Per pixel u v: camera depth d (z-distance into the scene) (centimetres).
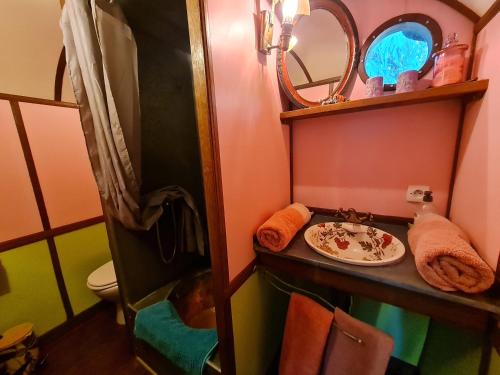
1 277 135
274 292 119
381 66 103
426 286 66
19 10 130
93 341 153
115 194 108
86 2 86
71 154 166
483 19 76
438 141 100
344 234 109
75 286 170
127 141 101
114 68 94
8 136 136
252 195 95
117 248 124
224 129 74
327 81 112
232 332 87
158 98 139
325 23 107
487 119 71
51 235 155
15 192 139
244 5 82
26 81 153
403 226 111
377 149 114
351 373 79
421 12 93
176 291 146
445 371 89
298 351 91
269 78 104
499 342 58
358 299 127
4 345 123
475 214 76
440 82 82
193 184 169
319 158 128
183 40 134
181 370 111
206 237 172
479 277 60
